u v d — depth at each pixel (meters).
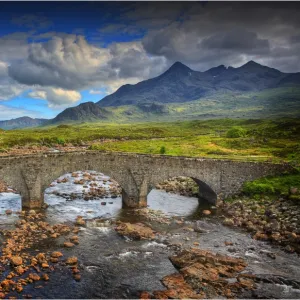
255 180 52.84
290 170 54.06
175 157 48.56
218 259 29.03
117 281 25.67
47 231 35.62
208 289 24.42
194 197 56.09
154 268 28.08
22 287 23.78
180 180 67.88
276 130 117.31
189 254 29.58
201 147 93.12
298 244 33.50
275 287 25.05
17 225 36.97
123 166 46.53
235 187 51.84
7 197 50.88
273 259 30.14
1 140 119.38
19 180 42.72
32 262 27.36
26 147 112.06
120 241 34.06
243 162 52.00
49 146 121.44
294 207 43.06
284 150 79.12
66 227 36.97
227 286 24.94
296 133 106.12
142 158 47.16
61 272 26.56
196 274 26.39
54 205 46.69
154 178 48.00
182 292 23.95
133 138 151.75
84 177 70.25
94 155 45.47
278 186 50.44
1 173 41.22
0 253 29.14
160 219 42.19
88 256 30.00
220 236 36.31
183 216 44.19
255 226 39.03
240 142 98.81
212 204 51.16
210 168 50.31
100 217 42.06
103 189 58.09
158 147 95.56
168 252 31.56
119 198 52.66
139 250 31.86
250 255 31.06
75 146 124.88
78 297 23.11
